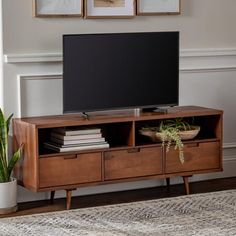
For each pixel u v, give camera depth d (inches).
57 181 262.2
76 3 276.8
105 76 272.4
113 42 272.5
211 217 255.6
